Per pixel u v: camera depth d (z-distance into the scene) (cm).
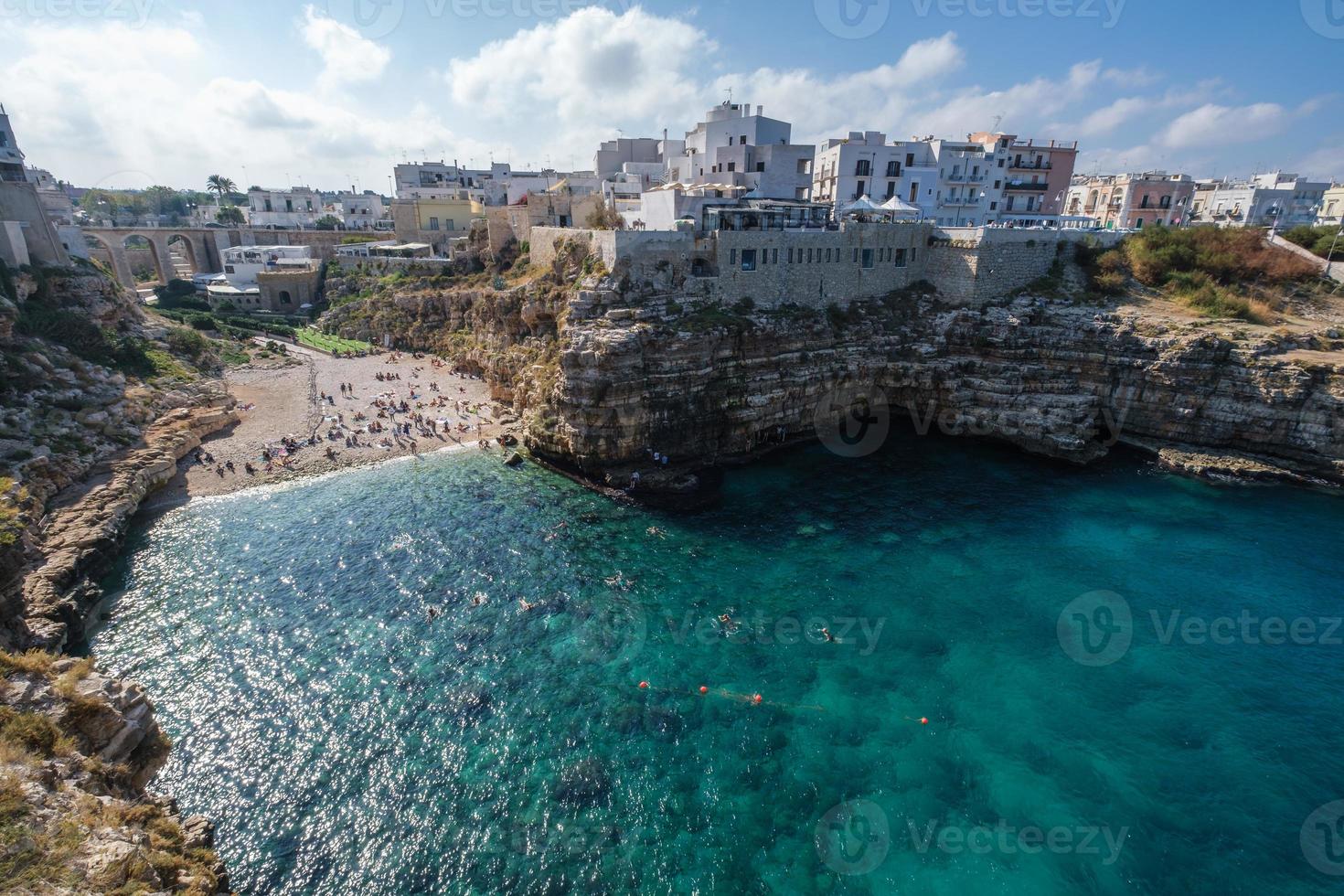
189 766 2572
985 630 3388
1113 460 5484
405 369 8069
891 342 6162
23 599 2908
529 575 3850
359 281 10519
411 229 11269
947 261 6475
